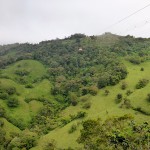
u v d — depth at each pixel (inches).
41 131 5068.9
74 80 7101.4
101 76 6250.0
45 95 6870.1
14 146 4402.1
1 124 5236.2
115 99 5290.4
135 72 6250.0
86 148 2578.7
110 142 2444.6
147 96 4667.8
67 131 4527.6
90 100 5654.5
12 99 6122.1
